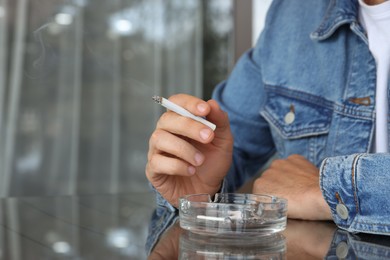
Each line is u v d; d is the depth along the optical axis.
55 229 0.92
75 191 3.00
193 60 3.09
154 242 0.83
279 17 1.40
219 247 0.78
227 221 0.82
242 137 1.42
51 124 2.96
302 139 1.33
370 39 1.24
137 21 3.03
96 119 3.02
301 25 1.36
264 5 3.01
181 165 1.02
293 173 1.12
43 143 2.95
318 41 1.32
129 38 3.02
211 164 1.09
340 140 1.26
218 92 1.50
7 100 2.89
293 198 1.03
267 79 1.38
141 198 1.28
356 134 1.24
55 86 2.95
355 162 0.93
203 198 0.89
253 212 0.82
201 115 0.99
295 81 1.34
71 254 0.77
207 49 3.09
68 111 2.98
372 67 1.24
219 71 3.09
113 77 3.02
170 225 0.95
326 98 1.30
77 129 2.99
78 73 2.97
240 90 1.44
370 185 0.91
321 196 1.00
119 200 1.24
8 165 2.90
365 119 1.23
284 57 1.37
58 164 2.98
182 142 1.01
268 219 0.82
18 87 2.90
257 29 3.04
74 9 2.95
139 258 0.75
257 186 1.10
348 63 1.28
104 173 3.04
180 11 3.07
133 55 3.04
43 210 1.09
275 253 0.76
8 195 2.91
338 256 0.77
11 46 2.88
